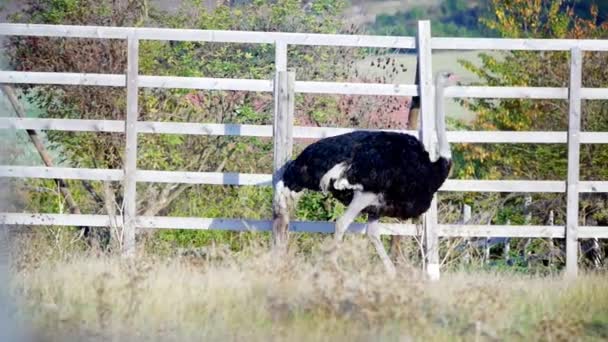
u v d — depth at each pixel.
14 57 50.00
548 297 32.50
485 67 61.03
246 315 28.42
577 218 44.28
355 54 53.56
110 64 49.72
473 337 27.75
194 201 50.31
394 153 37.88
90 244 47.25
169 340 26.97
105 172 43.53
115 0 53.28
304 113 51.47
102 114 49.62
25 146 52.09
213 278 31.66
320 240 46.56
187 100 51.28
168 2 55.34
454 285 32.50
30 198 48.88
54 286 31.02
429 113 43.16
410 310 28.58
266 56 53.97
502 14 64.69
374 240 38.84
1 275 32.72
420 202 38.41
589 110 52.06
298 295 28.86
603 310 31.91
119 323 27.89
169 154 50.75
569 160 44.28
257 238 43.81
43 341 26.81
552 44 44.22
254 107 51.78
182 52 52.38
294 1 54.69
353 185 37.94
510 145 55.09
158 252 43.22
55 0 52.50
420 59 43.50
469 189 43.88
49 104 50.09
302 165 38.75
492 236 43.78
